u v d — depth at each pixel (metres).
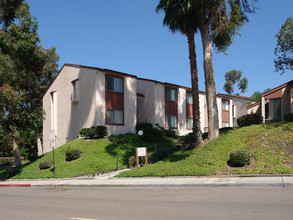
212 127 17.20
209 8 16.53
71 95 27.16
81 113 25.56
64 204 8.95
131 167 17.77
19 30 23.36
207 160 14.03
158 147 22.48
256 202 7.20
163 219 5.96
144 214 6.59
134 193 10.62
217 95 36.09
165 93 29.84
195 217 5.95
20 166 23.12
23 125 23.36
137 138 24.14
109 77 25.03
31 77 27.06
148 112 28.73
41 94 33.34
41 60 25.38
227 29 17.33
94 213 7.10
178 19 16.64
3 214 7.78
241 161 12.92
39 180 17.84
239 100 43.22
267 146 14.09
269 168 11.95
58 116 29.25
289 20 17.78
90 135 23.06
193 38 17.23
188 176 13.01
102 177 15.88
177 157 15.77
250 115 20.88
